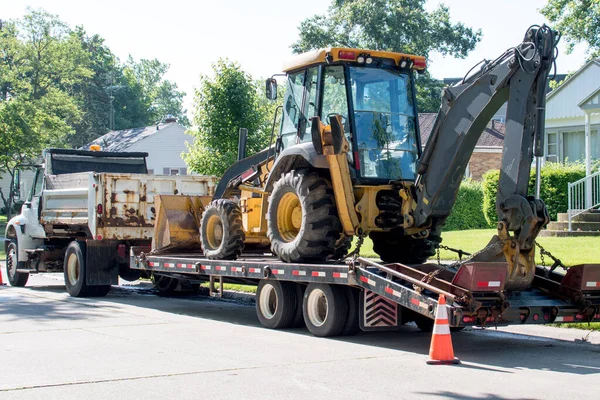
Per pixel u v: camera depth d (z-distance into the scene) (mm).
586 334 10727
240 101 23625
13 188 18625
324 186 10688
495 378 7598
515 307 9109
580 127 29109
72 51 57094
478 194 28844
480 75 9242
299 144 10906
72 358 8633
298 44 50594
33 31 55250
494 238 9133
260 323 11617
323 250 10648
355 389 7098
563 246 17844
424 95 51188
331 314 10203
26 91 55125
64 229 16484
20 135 45125
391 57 11117
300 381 7445
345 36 50188
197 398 6781
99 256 15266
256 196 12727
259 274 11250
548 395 6863
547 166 26016
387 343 9930
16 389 7129
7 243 18375
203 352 9055
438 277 9727
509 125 8898
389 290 9320
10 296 15547
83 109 72938
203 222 13078
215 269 12266
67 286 15734
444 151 9648
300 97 11547
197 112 23953
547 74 8719
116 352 9016
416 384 7312
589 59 31344
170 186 15773
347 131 10789
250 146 23562
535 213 8734
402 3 51594
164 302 14820
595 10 29266
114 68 83812
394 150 11062
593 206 21672
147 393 6961
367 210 10711
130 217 15305
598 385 7293
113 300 15086
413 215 10281
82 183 15547
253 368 8086
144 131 55906
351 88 10836
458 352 9266
